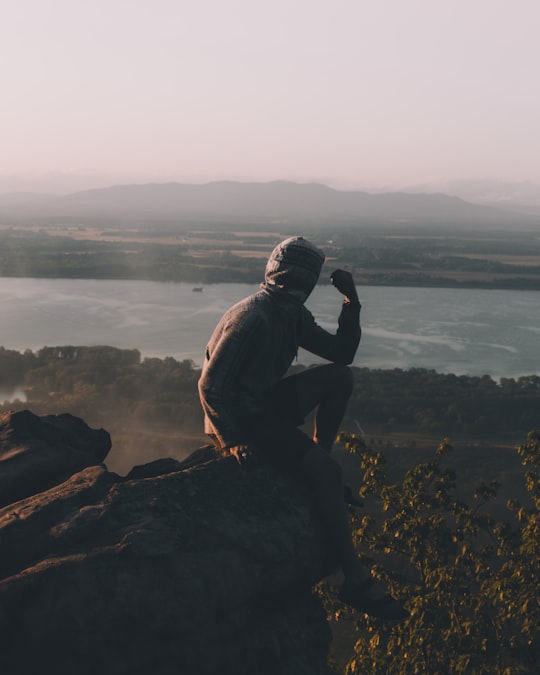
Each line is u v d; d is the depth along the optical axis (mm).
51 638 3617
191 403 118750
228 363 4531
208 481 4574
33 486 4852
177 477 4531
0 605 3609
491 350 163500
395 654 10672
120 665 3703
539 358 157250
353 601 4746
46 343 163000
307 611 4785
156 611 3807
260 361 4641
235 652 4098
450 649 10250
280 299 4656
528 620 10406
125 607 3754
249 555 4289
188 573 3980
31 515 4109
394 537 11820
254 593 4266
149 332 176750
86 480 4516
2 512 4215
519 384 129625
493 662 10258
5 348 159125
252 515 4484
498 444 102125
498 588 10539
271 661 4363
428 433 108188
